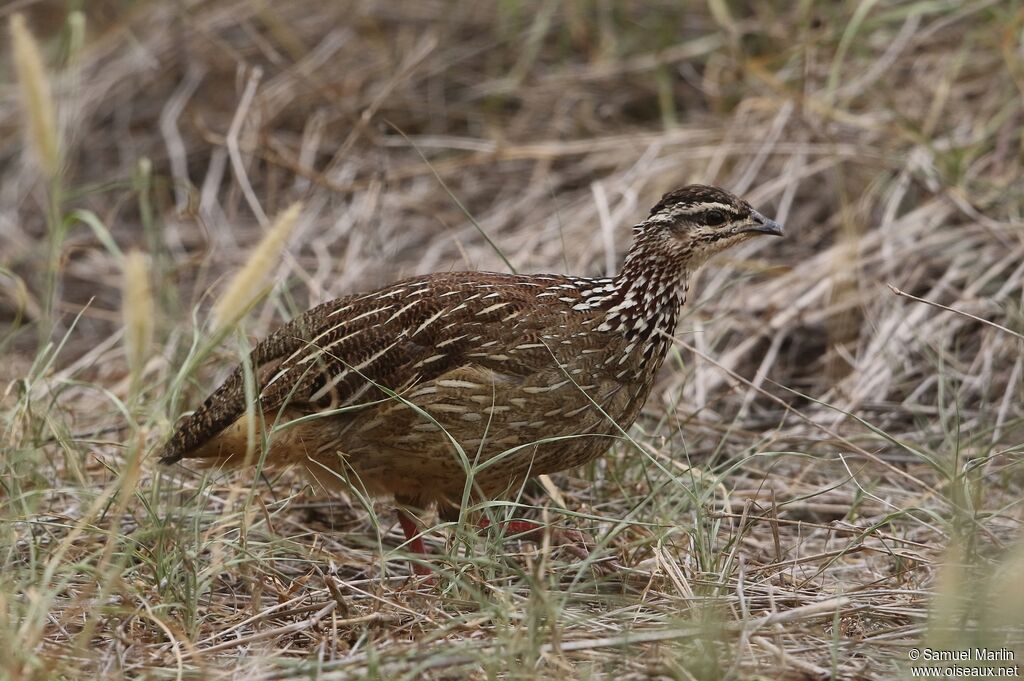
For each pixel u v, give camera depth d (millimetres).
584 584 8328
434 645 7602
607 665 7402
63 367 14344
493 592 8203
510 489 9625
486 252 14469
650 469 10453
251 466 9719
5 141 18297
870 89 15164
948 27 15945
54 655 7477
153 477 9297
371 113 14680
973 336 12578
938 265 13211
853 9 15695
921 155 13945
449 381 9047
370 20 18125
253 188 16703
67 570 8141
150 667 7527
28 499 9555
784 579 8828
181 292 15008
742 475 10953
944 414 10891
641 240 9648
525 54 17391
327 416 9250
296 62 17922
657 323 9672
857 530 9117
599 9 17688
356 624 7992
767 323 12836
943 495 9820
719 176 14883
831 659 7582
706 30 17281
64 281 16156
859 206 14000
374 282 14219
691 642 7395
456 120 17062
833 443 10672
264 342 9766
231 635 8109
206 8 18734
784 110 14930
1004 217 13469
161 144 17766
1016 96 14453
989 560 8562
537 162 15984
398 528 10297
